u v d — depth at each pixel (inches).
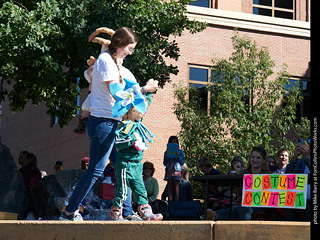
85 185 209.5
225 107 644.7
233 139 671.1
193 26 627.8
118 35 210.1
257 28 879.7
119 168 210.8
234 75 663.8
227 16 861.2
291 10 954.1
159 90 804.6
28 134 1138.7
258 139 645.9
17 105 670.5
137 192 214.2
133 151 211.0
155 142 791.1
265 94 671.1
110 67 207.8
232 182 304.8
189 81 831.7
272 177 207.6
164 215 415.8
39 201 469.1
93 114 212.4
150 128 791.7
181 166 448.8
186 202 400.8
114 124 213.3
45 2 541.6
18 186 466.0
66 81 612.7
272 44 892.6
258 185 209.9
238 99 652.1
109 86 206.4
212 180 301.4
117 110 205.6
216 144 641.0
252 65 660.7
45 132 1042.7
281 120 671.1
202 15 850.1
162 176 786.2
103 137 210.8
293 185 201.6
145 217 213.2
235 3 903.7
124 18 552.4
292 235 155.3
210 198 362.0
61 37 535.5
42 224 189.2
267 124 649.6
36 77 599.5
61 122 690.2
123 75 219.8
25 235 191.8
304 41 911.7
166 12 606.2
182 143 648.4
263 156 328.8
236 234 161.3
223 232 163.2
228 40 866.1
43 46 513.3
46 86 608.4
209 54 849.5
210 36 855.1
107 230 178.1
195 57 840.9
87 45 540.7
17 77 614.5
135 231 174.1
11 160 470.3
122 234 175.6
